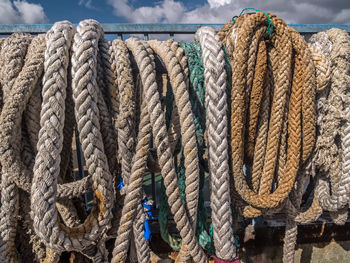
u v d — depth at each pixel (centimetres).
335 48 114
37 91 96
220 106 94
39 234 83
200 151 114
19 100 88
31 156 102
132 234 121
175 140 114
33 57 90
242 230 185
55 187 83
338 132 125
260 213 119
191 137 93
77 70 83
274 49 112
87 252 111
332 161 126
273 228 185
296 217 134
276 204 113
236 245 108
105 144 99
